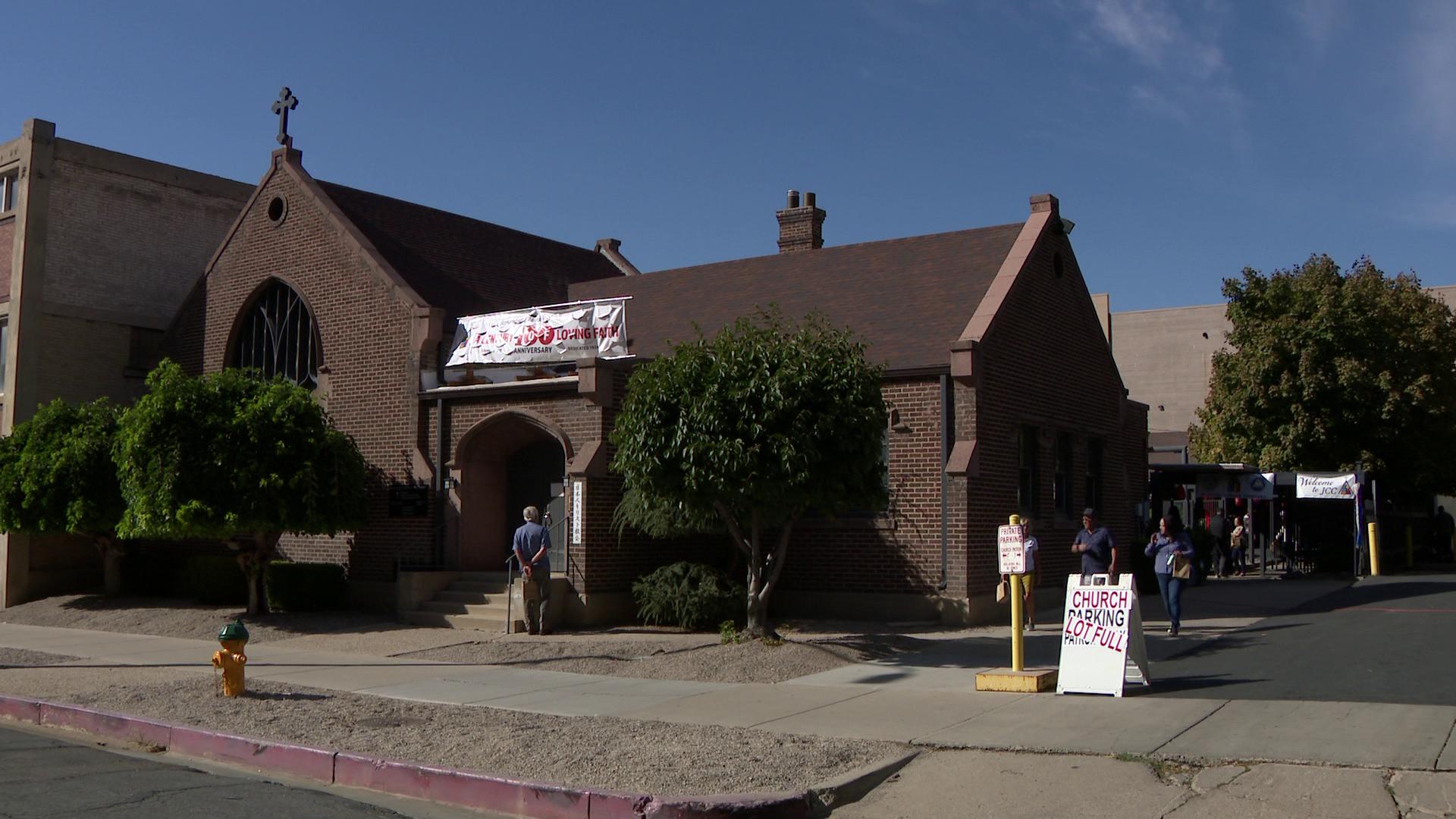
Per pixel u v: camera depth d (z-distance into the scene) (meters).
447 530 20.97
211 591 22.94
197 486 19.41
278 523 19.70
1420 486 33.31
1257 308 33.25
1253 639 15.38
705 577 18.59
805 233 27.88
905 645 16.06
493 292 25.14
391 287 22.23
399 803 8.95
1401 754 8.46
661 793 8.35
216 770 9.95
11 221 26.16
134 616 21.28
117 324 26.92
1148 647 14.98
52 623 21.78
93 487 22.55
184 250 28.41
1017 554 12.71
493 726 10.79
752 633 15.70
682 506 15.11
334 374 23.05
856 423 14.59
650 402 14.75
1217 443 36.19
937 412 19.11
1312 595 21.64
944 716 10.84
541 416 20.05
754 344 14.88
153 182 27.94
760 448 14.27
